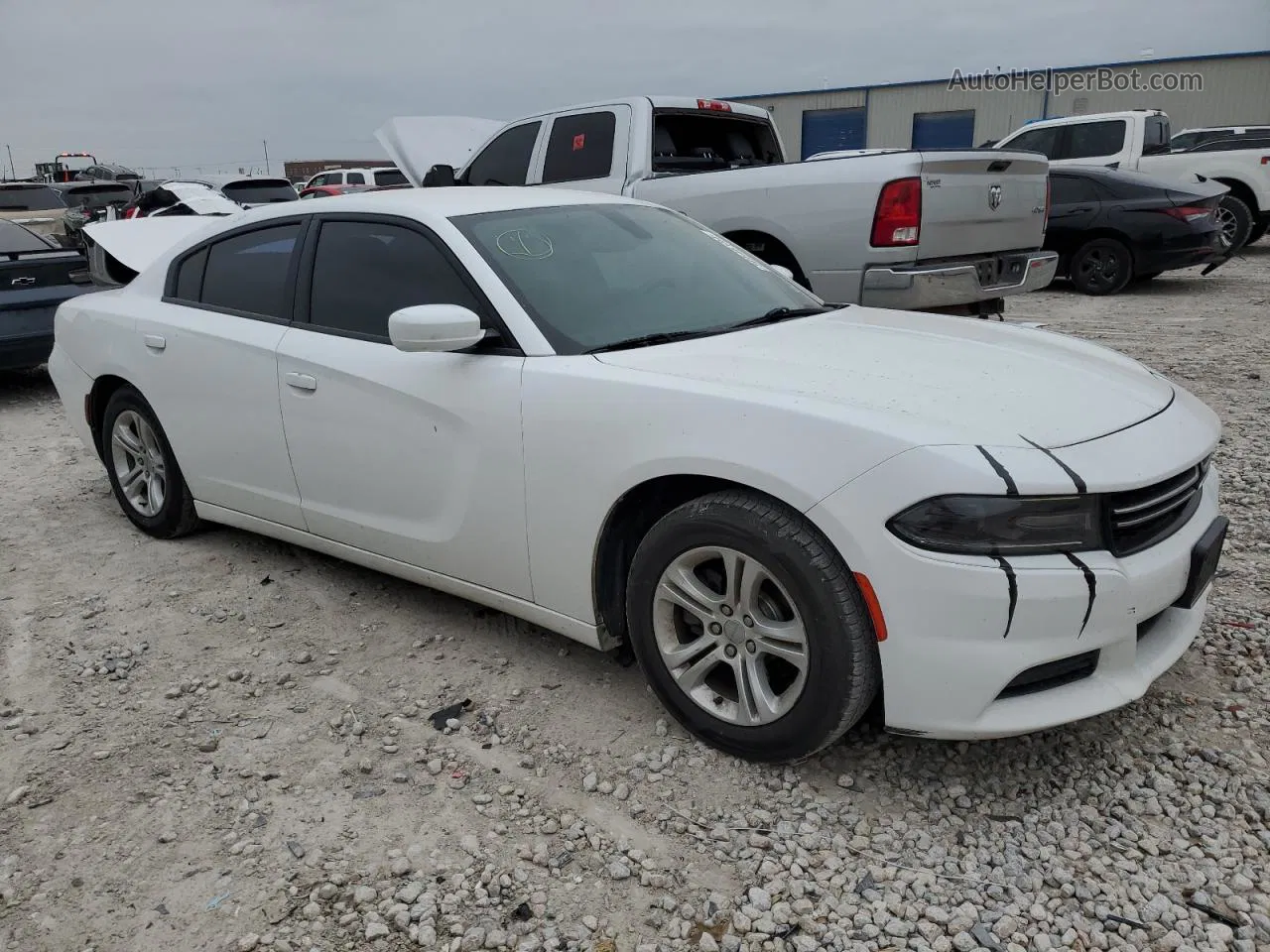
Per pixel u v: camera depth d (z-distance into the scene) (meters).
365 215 3.70
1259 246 16.97
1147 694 3.12
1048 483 2.35
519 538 3.15
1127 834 2.51
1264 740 2.87
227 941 2.27
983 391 2.72
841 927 2.25
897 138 30.31
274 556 4.54
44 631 3.87
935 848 2.49
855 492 2.42
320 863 2.52
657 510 3.04
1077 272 11.78
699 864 2.47
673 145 7.67
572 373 2.98
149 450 4.66
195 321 4.16
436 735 3.06
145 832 2.65
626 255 3.66
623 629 3.14
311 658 3.57
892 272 6.04
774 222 6.46
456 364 3.24
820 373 2.85
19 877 2.50
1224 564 4.04
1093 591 2.38
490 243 3.41
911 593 2.38
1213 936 2.18
